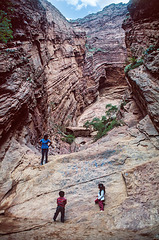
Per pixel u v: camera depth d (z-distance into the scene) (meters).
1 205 5.49
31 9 13.71
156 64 9.49
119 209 4.40
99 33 67.31
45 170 7.21
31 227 4.11
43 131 14.01
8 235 3.60
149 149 7.30
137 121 11.18
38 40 14.76
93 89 39.66
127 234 3.36
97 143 10.05
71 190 5.91
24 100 9.27
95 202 5.01
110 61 49.56
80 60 35.72
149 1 14.40
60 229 3.92
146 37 15.80
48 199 5.61
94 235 3.43
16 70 9.61
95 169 6.82
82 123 29.55
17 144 8.46
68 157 7.95
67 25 32.78
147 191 4.88
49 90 19.83
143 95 9.22
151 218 3.89
